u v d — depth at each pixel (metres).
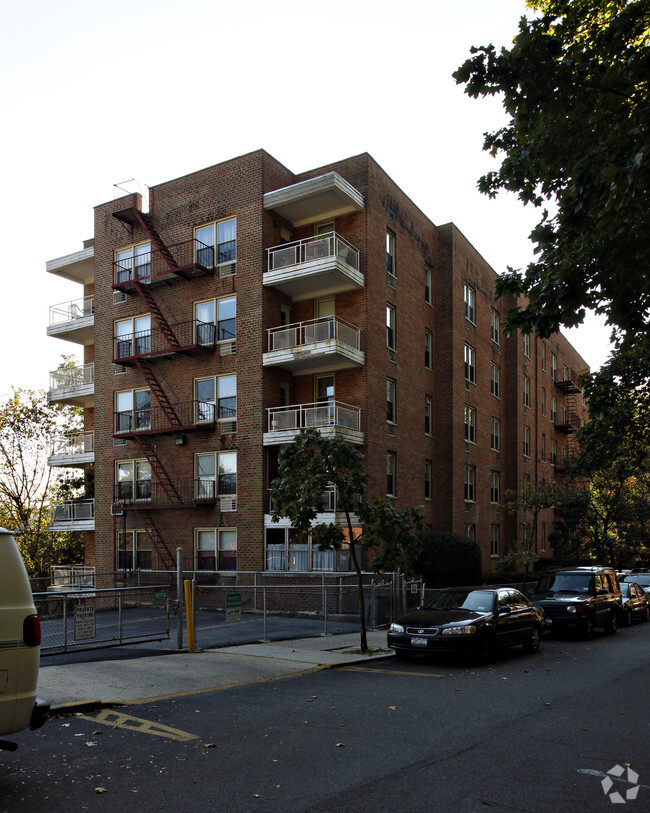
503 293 10.70
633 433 18.45
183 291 26.00
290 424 23.06
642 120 7.77
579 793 5.68
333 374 24.67
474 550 24.89
